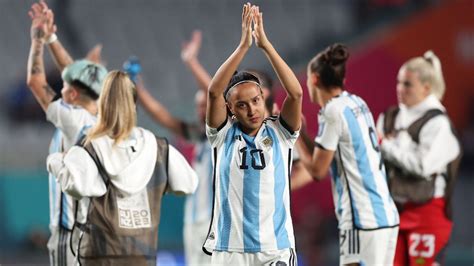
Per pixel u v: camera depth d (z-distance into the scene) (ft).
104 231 66.08
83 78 76.07
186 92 229.66
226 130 65.46
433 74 84.38
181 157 69.41
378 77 205.46
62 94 77.87
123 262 66.18
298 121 64.85
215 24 254.47
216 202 65.62
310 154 78.33
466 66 209.26
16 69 236.84
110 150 66.39
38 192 163.02
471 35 209.56
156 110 100.68
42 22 81.05
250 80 63.98
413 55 208.54
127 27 250.16
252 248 63.87
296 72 212.84
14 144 193.36
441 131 83.25
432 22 210.38
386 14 218.79
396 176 83.82
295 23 247.91
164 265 144.87
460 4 209.97
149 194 67.51
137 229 66.69
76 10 251.19
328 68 76.69
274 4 254.47
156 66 239.09
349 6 250.98
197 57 243.60
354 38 215.10
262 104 64.13
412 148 83.76
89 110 76.95
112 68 239.09
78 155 65.51
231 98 63.98
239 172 64.39
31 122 208.44
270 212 64.28
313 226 161.79
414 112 84.64
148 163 67.51
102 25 249.14
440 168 83.25
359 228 75.72
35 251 159.84
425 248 83.41
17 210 161.99
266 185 64.23
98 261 65.92
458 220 174.40
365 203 75.87
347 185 76.43
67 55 83.30
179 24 253.65
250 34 62.95
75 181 64.49
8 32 248.52
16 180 162.61
